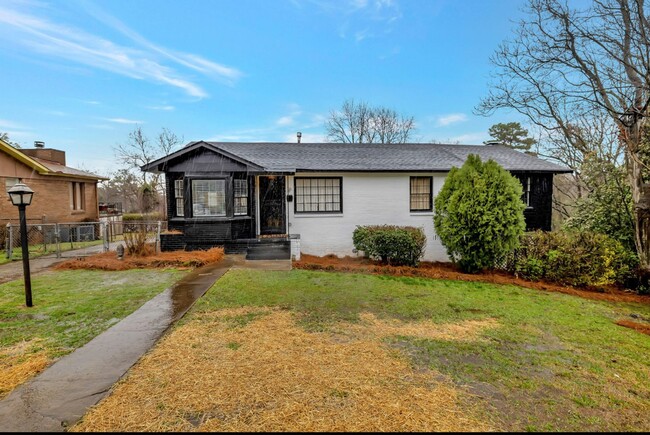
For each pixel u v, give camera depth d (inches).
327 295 239.1
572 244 328.8
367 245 375.2
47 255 405.1
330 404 105.4
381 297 241.1
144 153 1090.7
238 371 124.6
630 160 323.3
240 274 294.2
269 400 106.6
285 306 209.6
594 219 370.9
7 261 363.3
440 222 363.6
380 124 1279.5
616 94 320.2
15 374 121.0
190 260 331.6
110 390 110.4
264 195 428.1
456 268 380.2
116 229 698.8
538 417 103.3
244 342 151.7
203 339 154.1
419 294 256.1
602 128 520.4
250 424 94.8
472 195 331.6
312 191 436.8
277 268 323.9
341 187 436.1
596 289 314.7
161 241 386.6
